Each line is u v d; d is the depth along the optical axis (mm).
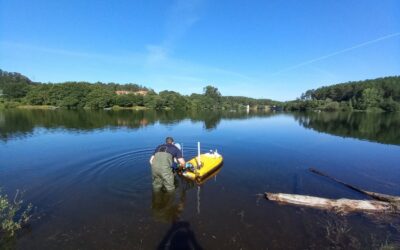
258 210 5938
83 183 7512
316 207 6129
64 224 5188
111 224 5199
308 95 102438
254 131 21609
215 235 4859
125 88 111938
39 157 10680
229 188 7379
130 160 10188
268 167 9867
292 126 26406
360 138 17984
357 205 6129
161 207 5992
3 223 4938
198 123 28469
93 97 59656
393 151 13391
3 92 67375
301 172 9281
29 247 4414
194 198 6574
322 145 15062
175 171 8398
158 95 71188
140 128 22047
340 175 9094
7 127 21062
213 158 9797
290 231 5070
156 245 4516
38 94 60469
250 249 4461
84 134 17641
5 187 7207
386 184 8219
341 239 4852
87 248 4410
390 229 5266
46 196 6578
